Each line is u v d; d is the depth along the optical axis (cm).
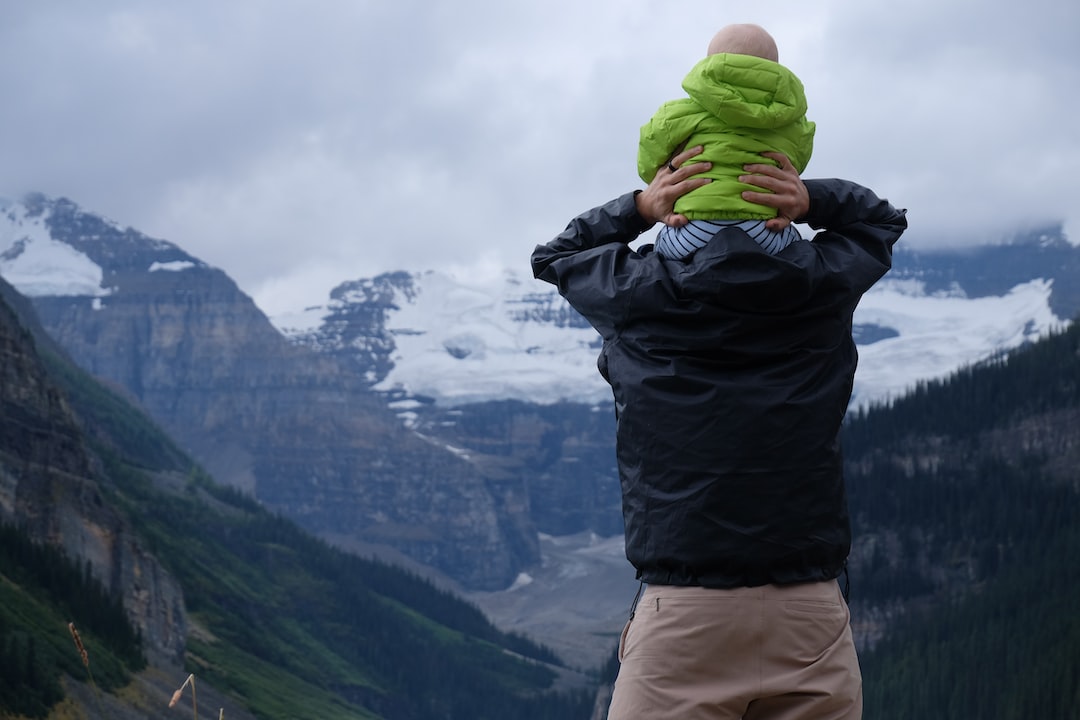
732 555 475
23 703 8912
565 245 538
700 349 482
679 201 498
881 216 514
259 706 16025
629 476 497
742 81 489
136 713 10562
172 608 15662
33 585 11631
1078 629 13925
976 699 13612
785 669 484
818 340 488
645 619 499
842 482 497
